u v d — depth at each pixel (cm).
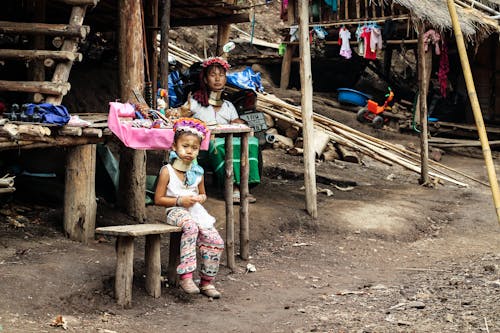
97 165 804
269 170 1154
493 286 619
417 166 1298
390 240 865
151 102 780
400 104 1786
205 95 867
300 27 884
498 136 1694
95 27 1190
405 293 620
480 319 519
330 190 1064
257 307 588
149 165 979
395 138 1570
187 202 602
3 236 639
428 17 1230
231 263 698
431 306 569
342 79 1845
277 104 1367
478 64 1770
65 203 673
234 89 1104
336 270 729
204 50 1750
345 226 884
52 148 802
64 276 569
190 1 982
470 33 1363
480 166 1460
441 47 1622
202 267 609
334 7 1571
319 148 1284
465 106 1795
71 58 668
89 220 673
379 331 504
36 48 830
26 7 893
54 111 621
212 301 601
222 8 1030
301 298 617
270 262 743
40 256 602
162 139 610
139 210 760
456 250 825
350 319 543
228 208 697
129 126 611
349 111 1672
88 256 619
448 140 1611
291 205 930
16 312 507
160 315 556
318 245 816
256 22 2014
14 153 794
